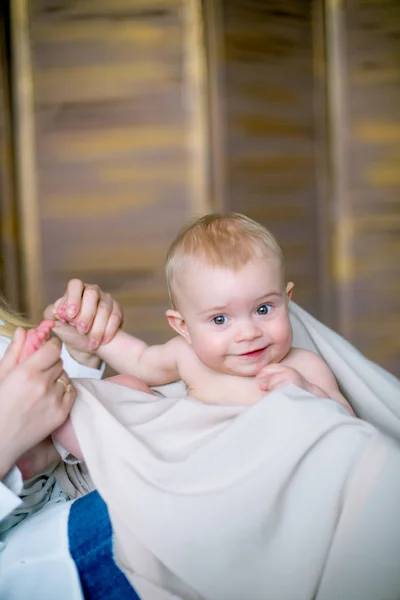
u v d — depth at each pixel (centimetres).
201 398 134
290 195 402
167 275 134
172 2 373
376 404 134
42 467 121
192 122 378
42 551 110
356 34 399
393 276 413
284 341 126
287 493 105
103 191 379
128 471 108
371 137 406
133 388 136
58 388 112
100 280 381
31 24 369
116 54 374
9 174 373
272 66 392
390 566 102
